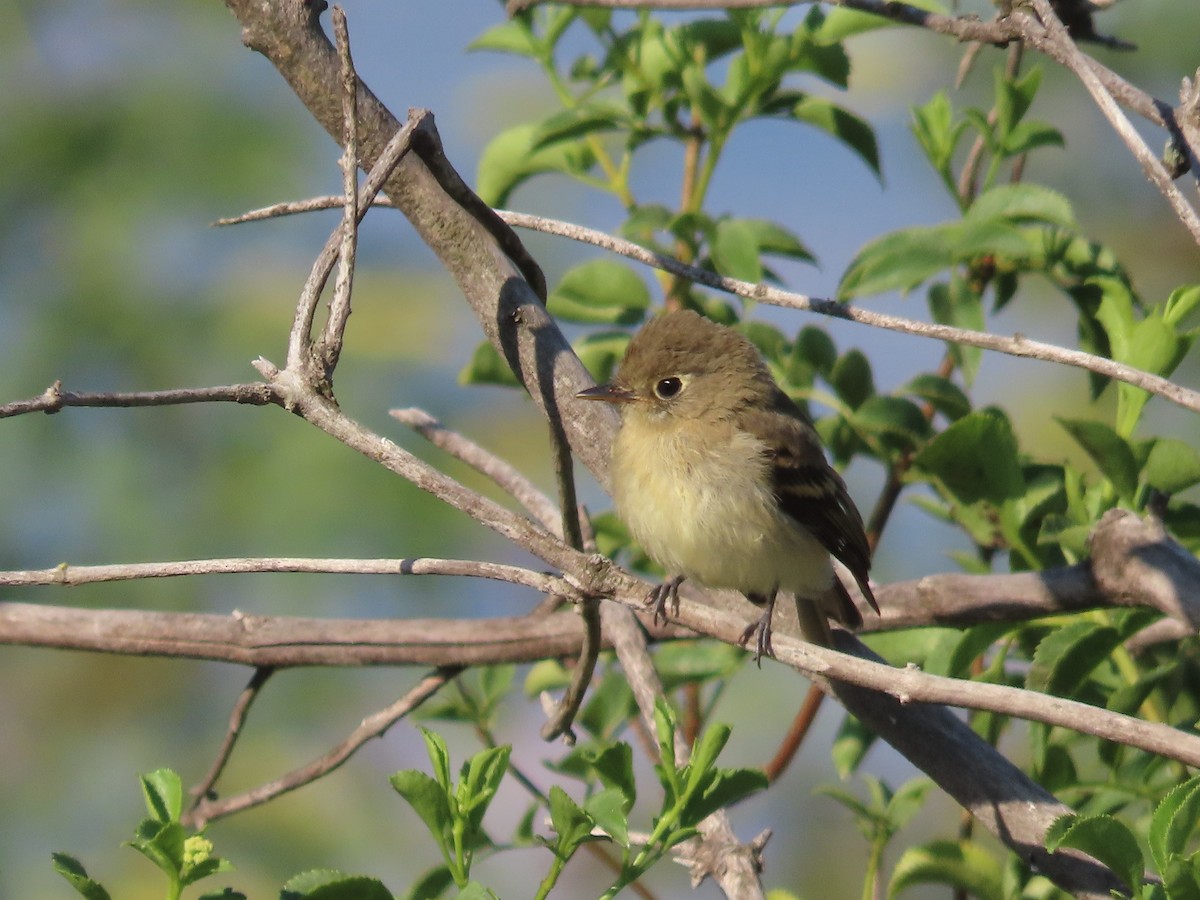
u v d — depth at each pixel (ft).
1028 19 25.81
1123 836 20.49
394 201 28.96
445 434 33.91
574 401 30.48
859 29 34.40
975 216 32.53
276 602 45.80
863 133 34.96
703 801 20.97
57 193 47.96
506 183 37.73
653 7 27.25
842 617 31.76
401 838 44.62
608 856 32.91
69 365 47.42
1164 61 45.75
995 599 28.86
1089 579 27.99
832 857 42.63
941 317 34.68
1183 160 25.64
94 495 45.98
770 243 35.42
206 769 46.57
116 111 48.49
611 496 31.89
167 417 47.09
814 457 32.76
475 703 33.68
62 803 47.06
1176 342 30.19
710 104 34.83
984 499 30.66
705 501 31.50
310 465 46.29
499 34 36.73
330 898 20.58
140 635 32.78
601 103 36.65
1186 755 19.63
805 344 35.78
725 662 32.94
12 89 48.49
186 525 46.19
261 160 48.60
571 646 32.35
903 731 26.35
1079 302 32.63
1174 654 30.89
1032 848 24.95
